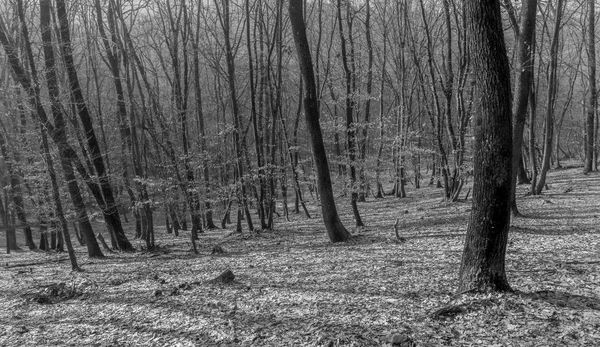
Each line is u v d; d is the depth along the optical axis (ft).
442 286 23.22
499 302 18.22
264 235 53.78
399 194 87.97
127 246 50.47
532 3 37.22
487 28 17.15
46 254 58.29
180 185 45.03
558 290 19.92
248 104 109.09
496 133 17.69
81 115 48.24
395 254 33.42
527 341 15.23
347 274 28.60
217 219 95.35
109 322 23.04
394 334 16.60
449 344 15.66
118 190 60.59
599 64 91.86
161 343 19.22
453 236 38.14
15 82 52.08
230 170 72.64
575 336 15.17
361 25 90.48
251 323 20.54
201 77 110.01
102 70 86.99
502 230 18.62
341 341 16.93
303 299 23.68
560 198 52.11
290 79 95.04
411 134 71.97
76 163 44.73
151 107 62.23
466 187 80.53
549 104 55.11
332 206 42.27
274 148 63.00
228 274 29.50
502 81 17.30
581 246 29.04
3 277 39.19
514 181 42.75
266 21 73.15
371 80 77.10
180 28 62.28
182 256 43.14
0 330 23.49
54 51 46.70
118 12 47.47
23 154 49.60
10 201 71.31
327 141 71.05
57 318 24.90
